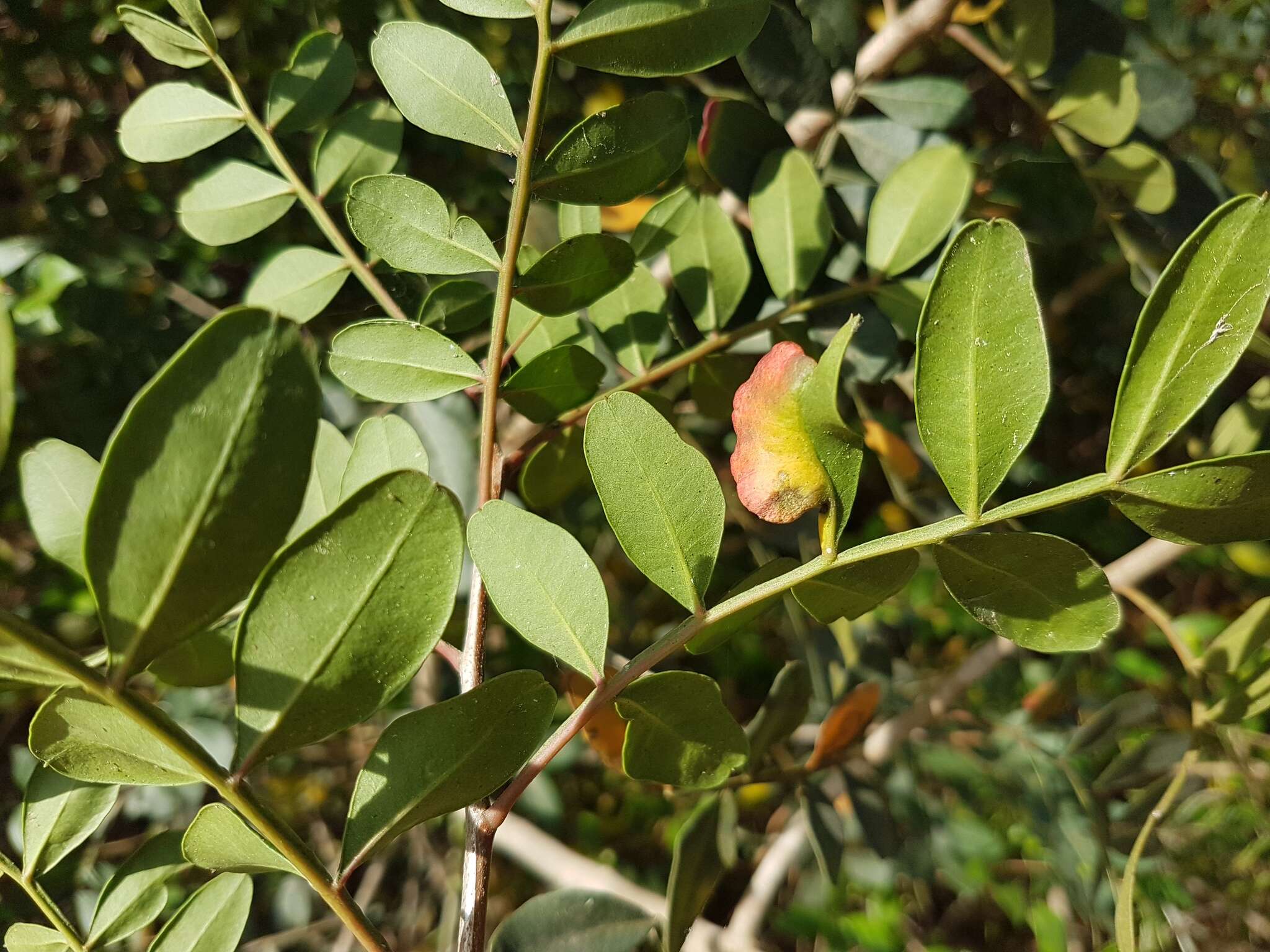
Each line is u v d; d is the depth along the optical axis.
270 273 0.26
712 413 0.28
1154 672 0.57
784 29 0.28
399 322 0.22
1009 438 0.17
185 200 0.26
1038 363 0.17
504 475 0.25
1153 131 0.27
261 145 0.41
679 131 0.20
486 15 0.19
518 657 0.51
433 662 0.44
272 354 0.15
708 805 0.25
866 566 0.18
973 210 0.30
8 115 0.46
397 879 0.58
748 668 0.65
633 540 0.19
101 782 0.17
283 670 0.16
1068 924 0.55
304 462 0.15
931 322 0.17
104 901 0.20
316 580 0.16
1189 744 0.29
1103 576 0.17
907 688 0.45
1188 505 0.17
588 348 0.25
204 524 0.15
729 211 0.32
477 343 0.32
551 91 0.39
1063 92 0.27
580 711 0.19
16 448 0.45
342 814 0.61
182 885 0.45
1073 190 0.29
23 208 0.48
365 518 0.16
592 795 0.65
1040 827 0.38
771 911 0.58
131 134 0.25
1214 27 0.34
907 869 0.39
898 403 0.41
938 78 0.29
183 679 0.21
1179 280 0.17
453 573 0.16
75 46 0.44
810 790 0.29
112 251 0.44
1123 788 0.31
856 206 0.29
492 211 0.43
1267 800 0.39
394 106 0.27
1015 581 0.18
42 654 0.15
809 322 0.27
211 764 0.16
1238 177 0.33
